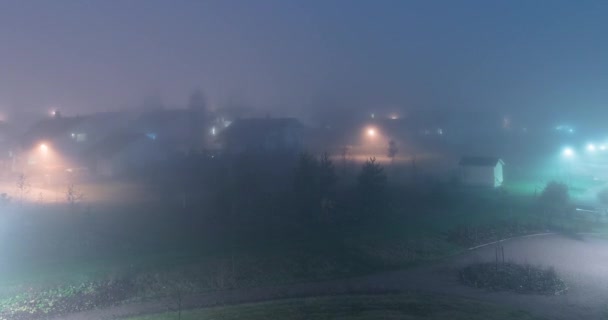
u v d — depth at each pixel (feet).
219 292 57.67
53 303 53.06
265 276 62.75
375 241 77.20
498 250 77.66
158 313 50.83
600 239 85.35
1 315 50.08
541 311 51.80
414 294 56.95
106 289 56.49
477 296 56.75
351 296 56.08
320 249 72.08
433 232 84.33
